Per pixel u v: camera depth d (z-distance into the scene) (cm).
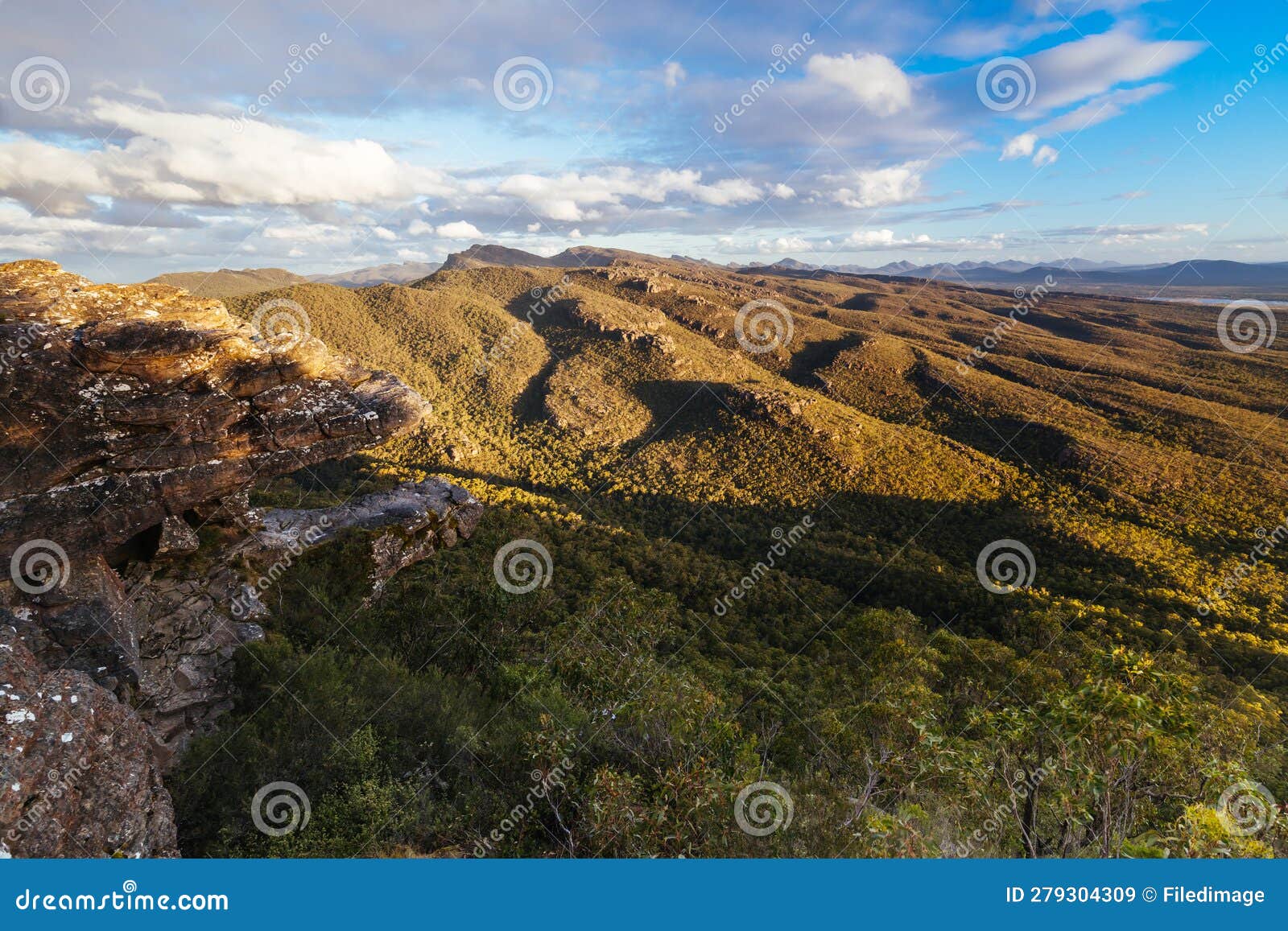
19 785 554
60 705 652
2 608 894
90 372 1005
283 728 1040
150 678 1028
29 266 1077
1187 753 523
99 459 996
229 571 1276
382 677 1309
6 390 939
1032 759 596
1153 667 504
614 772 739
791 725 1216
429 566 2133
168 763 945
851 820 662
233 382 1105
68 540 962
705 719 916
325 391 1198
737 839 678
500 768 991
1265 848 483
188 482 1056
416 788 902
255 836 819
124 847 626
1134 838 520
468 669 1692
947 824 721
